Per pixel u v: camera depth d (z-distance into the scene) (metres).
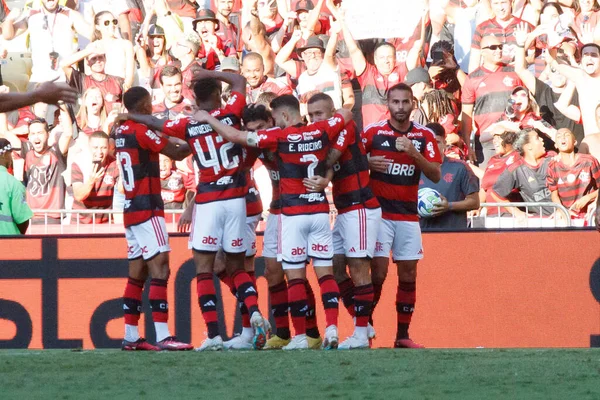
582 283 23.72
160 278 21.00
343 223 20.83
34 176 35.84
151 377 14.48
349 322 24.00
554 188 32.59
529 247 23.91
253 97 36.41
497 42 35.56
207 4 39.62
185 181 34.00
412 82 34.84
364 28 36.62
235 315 24.22
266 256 22.11
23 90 39.59
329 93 36.59
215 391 12.74
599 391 12.48
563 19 35.81
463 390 12.63
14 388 13.27
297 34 37.47
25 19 39.84
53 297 24.78
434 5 36.66
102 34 39.00
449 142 34.19
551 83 35.59
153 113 36.97
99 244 24.75
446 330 24.06
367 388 12.90
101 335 24.61
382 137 21.58
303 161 20.08
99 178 34.69
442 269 24.12
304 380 13.90
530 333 23.86
